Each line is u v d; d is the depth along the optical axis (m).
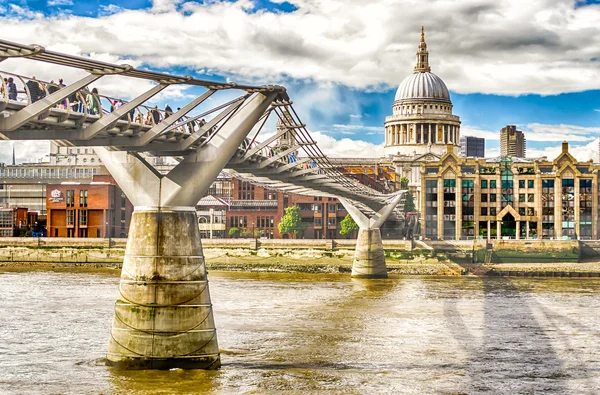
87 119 41.41
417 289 111.19
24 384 45.34
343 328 69.94
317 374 50.06
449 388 47.50
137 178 47.56
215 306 84.75
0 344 58.06
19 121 36.16
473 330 70.19
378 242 139.62
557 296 102.00
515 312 83.69
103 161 48.34
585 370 53.41
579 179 185.75
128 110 41.22
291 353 57.12
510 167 188.12
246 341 61.81
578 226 185.25
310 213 199.75
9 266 158.50
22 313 75.88
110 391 43.62
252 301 90.50
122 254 160.88
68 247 162.62
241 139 49.28
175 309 47.38
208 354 48.50
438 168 193.12
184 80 41.41
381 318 77.12
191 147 48.41
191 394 43.22
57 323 69.12
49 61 33.50
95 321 70.56
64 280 118.94
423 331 69.19
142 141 44.50
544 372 52.69
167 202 47.50
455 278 138.25
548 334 68.44
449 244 159.75
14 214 181.00
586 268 149.38
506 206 186.12
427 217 192.00
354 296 98.69
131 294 47.53
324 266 155.00
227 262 158.75
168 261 47.31
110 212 180.50
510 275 148.62
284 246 158.38
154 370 47.50
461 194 187.62
